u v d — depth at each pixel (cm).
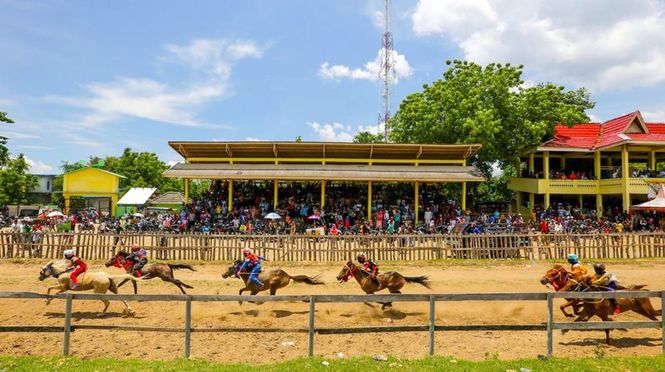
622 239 2184
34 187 5919
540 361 896
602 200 4241
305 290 1606
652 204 2964
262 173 3291
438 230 2803
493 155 3947
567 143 3972
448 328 957
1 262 2062
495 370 847
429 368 854
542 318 1275
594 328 949
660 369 849
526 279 1784
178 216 3288
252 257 1361
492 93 3834
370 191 3278
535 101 3959
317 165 3525
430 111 3912
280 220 3105
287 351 1000
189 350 936
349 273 1330
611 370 846
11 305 1373
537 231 2855
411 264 2089
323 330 966
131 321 1226
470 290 1619
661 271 1927
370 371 836
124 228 3092
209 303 1417
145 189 4581
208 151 3547
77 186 4719
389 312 1334
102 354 971
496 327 958
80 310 1329
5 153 3706
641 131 3775
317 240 2159
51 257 2148
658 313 1052
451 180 3266
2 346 1019
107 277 1287
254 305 1396
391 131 4725
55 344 1033
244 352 991
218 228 2830
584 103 5450
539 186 3872
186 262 2098
